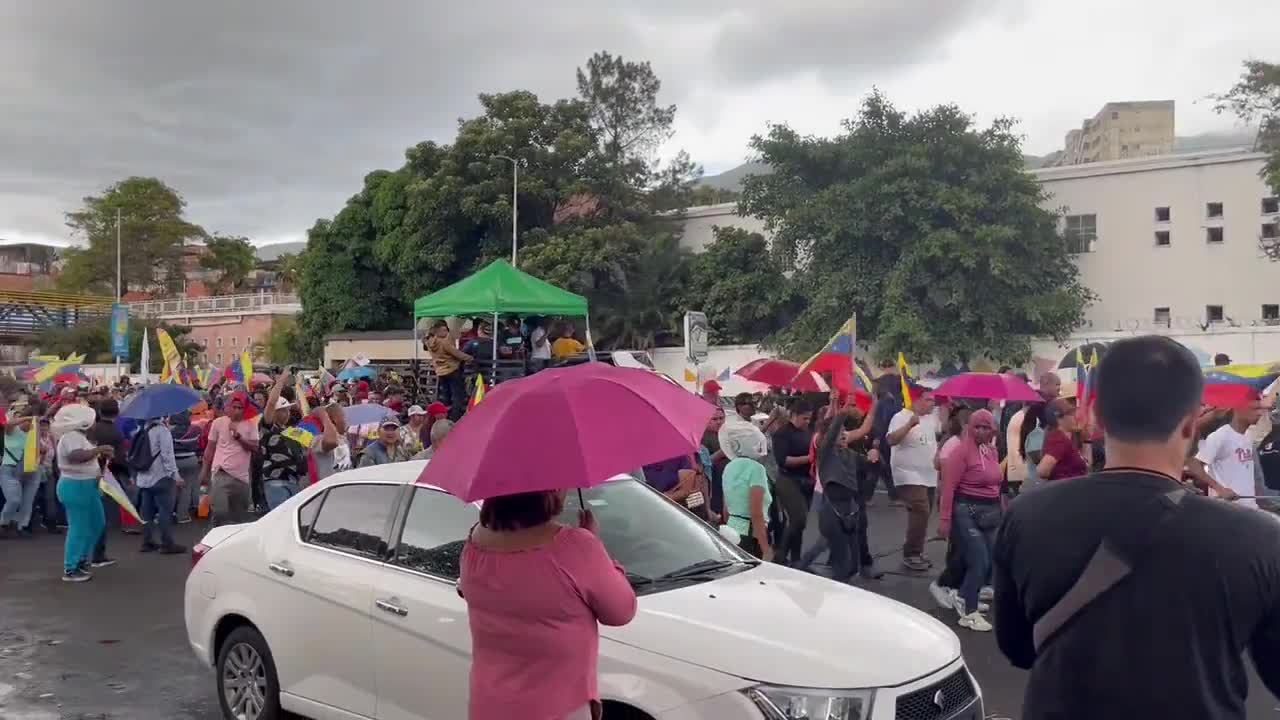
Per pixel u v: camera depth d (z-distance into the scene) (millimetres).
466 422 3301
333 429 11062
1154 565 2078
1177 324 30188
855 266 30938
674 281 38906
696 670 4043
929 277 29547
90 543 10555
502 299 13359
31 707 6551
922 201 29453
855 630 4375
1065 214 32875
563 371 3348
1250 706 6242
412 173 43531
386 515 5332
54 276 91500
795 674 3967
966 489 8164
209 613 5969
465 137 40906
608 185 41719
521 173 40469
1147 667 2059
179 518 14227
